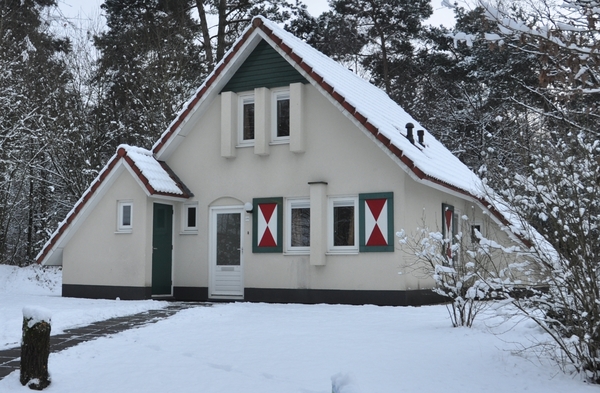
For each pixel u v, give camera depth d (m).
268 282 16.84
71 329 11.22
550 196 7.27
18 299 17.30
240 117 17.89
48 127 27.73
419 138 19.52
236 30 30.56
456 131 33.97
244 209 17.44
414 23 35.81
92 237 17.86
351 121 16.22
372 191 15.81
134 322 12.06
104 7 31.17
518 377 7.18
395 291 15.30
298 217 16.86
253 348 9.03
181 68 29.44
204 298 17.75
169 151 18.53
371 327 10.78
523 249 7.64
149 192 16.78
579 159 7.70
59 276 26.12
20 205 31.45
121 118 31.39
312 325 11.16
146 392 7.02
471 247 10.60
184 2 30.22
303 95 16.83
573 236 7.08
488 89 32.53
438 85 35.78
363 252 15.73
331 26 35.72
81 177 28.55
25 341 7.36
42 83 28.48
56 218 31.56
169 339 9.96
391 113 20.14
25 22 28.39
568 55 5.79
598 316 6.90
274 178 17.11
